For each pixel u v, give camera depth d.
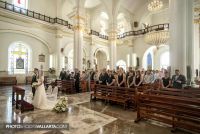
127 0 21.41
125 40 24.70
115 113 5.87
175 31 7.58
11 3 15.24
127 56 25.45
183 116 4.14
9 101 7.77
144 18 23.08
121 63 26.47
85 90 11.09
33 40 16.72
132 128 4.42
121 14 23.56
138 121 4.95
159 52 25.36
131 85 7.26
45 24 17.34
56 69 18.22
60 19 18.69
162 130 4.30
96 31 24.84
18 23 15.20
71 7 20.92
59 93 10.45
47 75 17.84
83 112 5.96
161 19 23.75
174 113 4.29
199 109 3.78
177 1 7.54
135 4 22.66
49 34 17.95
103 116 5.49
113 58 17.31
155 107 4.70
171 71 7.78
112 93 7.28
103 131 4.20
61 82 11.21
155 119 4.72
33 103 6.76
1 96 9.09
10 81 14.61
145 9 22.50
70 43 20.16
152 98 4.84
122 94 6.86
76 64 13.59
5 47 14.59
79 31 13.58
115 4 17.19
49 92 9.82
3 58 14.50
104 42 26.08
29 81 16.03
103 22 26.55
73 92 10.68
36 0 17.11
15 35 15.24
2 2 14.26
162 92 5.43
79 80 10.96
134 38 23.56
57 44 18.34
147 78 9.37
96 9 23.64
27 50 16.42
